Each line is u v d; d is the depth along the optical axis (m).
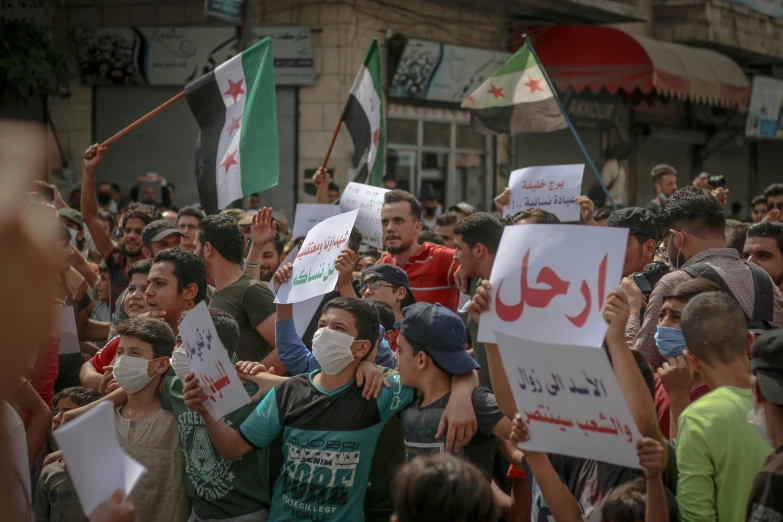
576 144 19.59
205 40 16.20
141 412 3.79
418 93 16.91
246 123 5.88
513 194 7.24
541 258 2.65
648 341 3.90
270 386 3.64
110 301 6.66
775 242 4.81
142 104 16.58
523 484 3.57
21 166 1.11
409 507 2.19
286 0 15.81
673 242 4.47
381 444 3.57
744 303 3.93
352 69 15.88
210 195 6.03
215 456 3.58
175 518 3.67
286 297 4.09
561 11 18.17
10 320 1.11
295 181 16.00
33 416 4.27
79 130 16.58
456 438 3.13
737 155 24.75
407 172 17.02
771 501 2.21
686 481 2.69
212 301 4.61
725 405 2.72
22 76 13.50
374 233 6.70
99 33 16.39
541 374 2.48
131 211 6.58
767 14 22.02
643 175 21.58
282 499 3.38
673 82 17.75
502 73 8.59
